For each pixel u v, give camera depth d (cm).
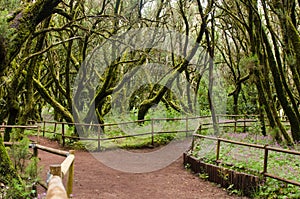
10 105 1012
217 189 692
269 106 1091
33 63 1132
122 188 701
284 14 910
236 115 1617
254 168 680
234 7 1343
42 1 568
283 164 728
